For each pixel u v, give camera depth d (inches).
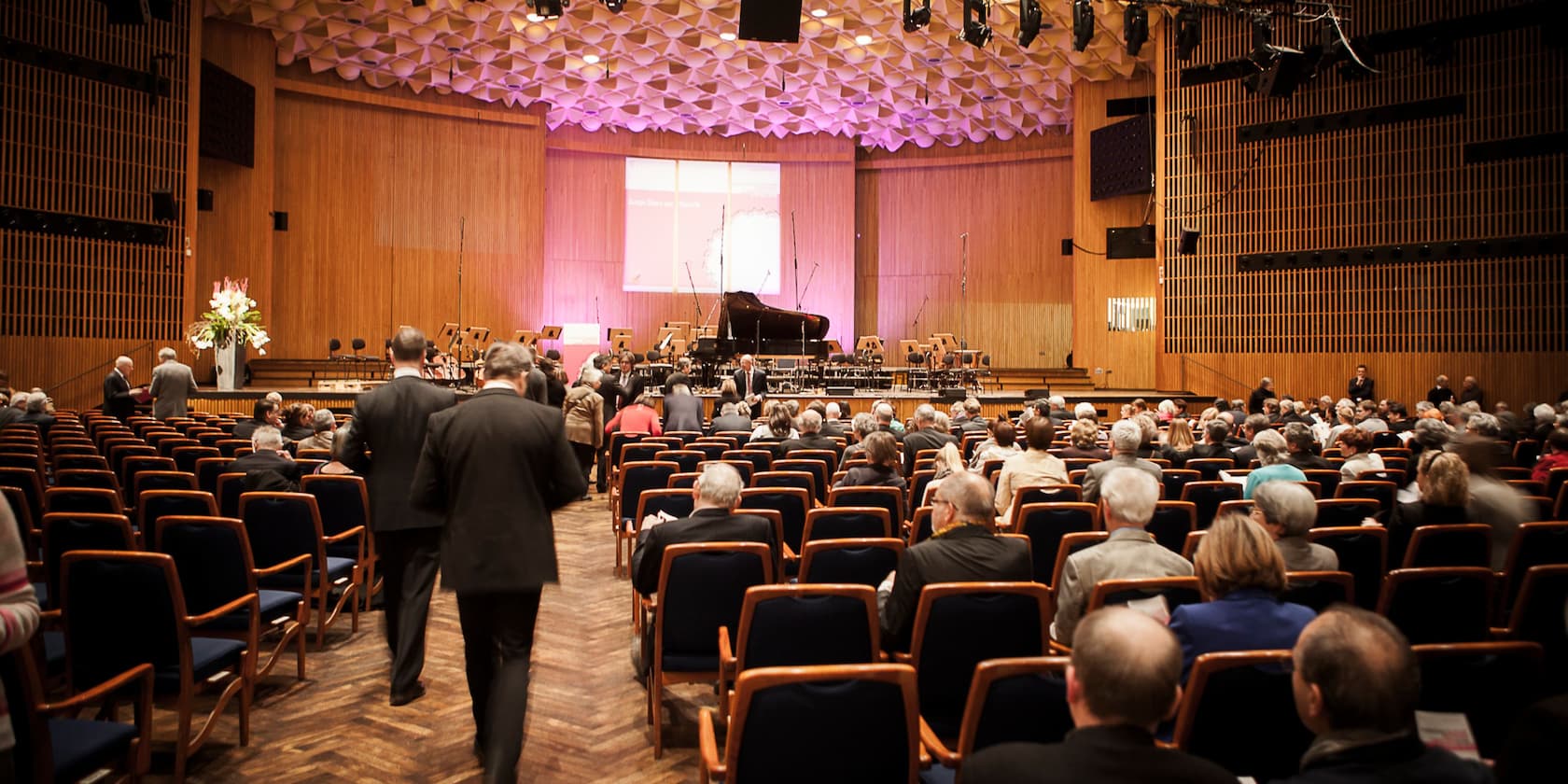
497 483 125.5
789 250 893.8
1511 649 90.6
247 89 671.8
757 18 481.7
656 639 141.4
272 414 279.4
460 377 618.8
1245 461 267.0
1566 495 196.4
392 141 770.2
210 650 140.0
